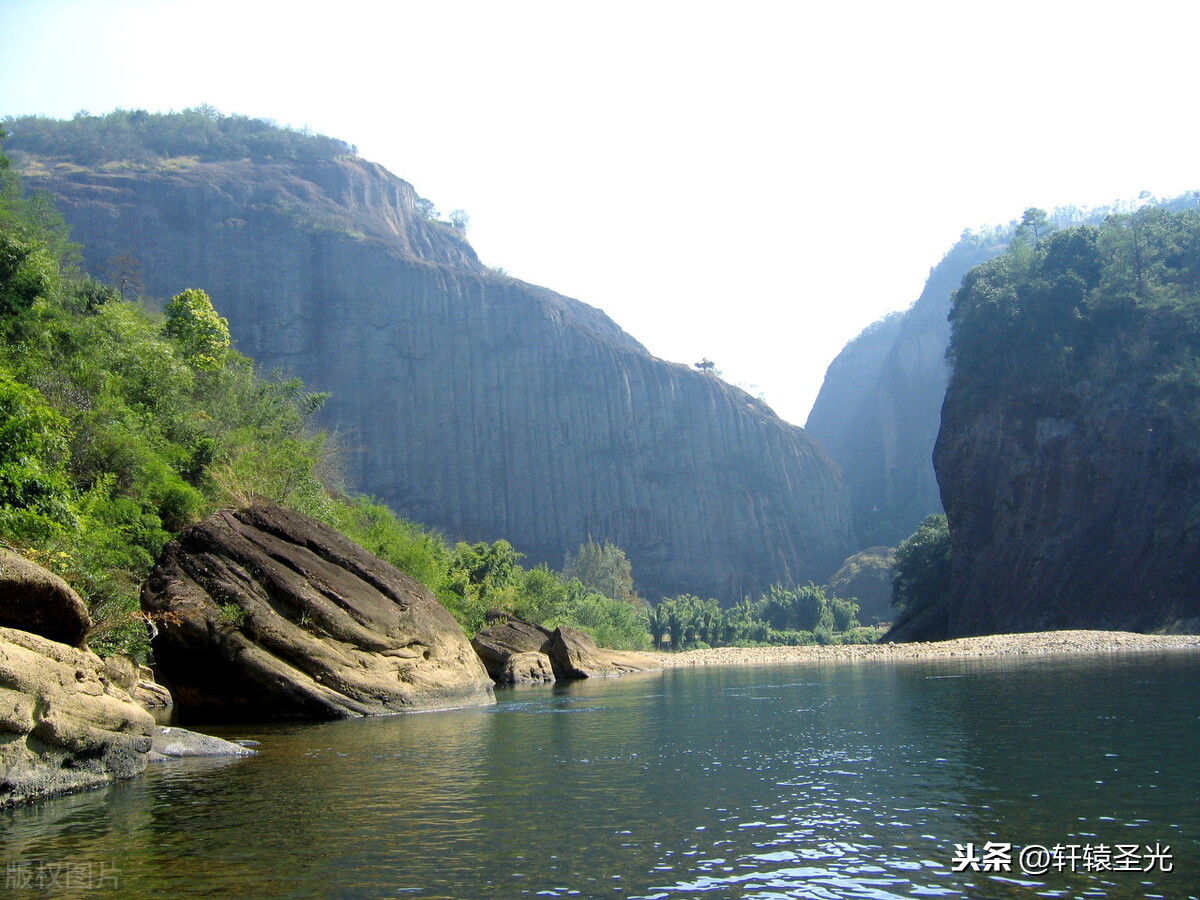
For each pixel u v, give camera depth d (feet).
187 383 119.14
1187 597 252.42
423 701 72.59
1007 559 307.78
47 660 34.88
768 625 428.15
